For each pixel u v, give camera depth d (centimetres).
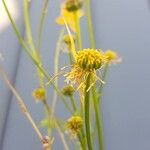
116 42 32
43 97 17
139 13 35
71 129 13
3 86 30
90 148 10
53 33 33
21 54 32
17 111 29
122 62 31
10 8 35
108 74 30
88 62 10
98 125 13
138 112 28
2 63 31
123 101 29
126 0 37
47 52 31
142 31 33
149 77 30
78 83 10
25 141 27
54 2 35
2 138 28
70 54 16
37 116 28
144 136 27
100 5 36
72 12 15
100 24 34
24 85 30
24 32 33
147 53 31
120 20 35
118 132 27
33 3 36
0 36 33
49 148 14
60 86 24
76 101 23
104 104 28
